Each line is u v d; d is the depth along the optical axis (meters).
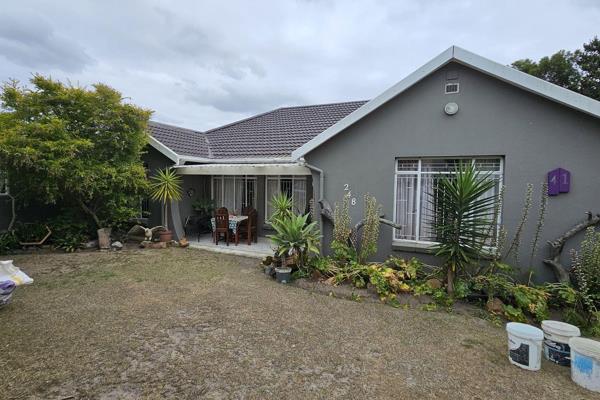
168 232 11.34
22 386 3.51
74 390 3.46
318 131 12.37
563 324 4.45
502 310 5.74
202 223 12.55
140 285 7.09
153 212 12.55
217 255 10.07
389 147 7.89
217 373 3.82
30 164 8.53
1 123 8.98
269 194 12.34
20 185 9.80
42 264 8.68
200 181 13.40
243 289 6.94
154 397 3.37
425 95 7.45
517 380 3.81
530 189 6.17
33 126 8.84
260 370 3.90
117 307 5.81
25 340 4.55
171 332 4.87
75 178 9.26
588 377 3.65
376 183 8.08
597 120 6.11
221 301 6.19
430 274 7.01
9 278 5.88
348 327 5.17
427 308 5.98
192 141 13.70
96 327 4.99
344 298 6.56
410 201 7.89
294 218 8.02
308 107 15.62
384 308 6.04
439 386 3.65
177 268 8.52
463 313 5.81
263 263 8.48
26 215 11.20
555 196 6.45
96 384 3.57
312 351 4.38
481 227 6.31
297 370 3.92
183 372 3.83
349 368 3.99
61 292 6.57
